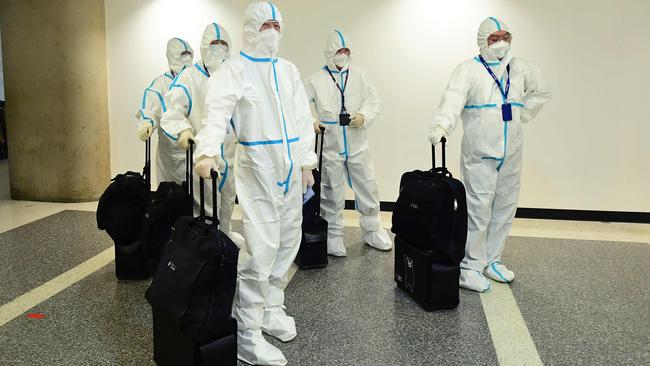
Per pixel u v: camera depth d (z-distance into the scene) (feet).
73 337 7.00
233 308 6.52
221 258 5.15
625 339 7.01
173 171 10.52
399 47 14.23
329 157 10.59
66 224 12.91
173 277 5.32
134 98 15.96
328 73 10.55
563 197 13.94
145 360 6.41
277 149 6.32
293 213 6.78
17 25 14.87
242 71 6.13
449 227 7.57
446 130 8.13
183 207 8.25
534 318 7.70
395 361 6.45
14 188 15.93
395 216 8.52
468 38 13.80
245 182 6.40
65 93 15.07
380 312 7.91
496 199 9.11
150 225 8.22
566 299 8.41
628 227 13.12
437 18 13.91
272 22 6.22
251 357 6.34
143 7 15.46
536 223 13.56
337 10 14.38
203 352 5.21
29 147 15.48
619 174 13.55
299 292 8.73
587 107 13.42
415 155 14.66
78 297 8.41
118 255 9.11
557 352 6.67
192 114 8.62
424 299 7.97
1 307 7.98
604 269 9.85
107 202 8.89
